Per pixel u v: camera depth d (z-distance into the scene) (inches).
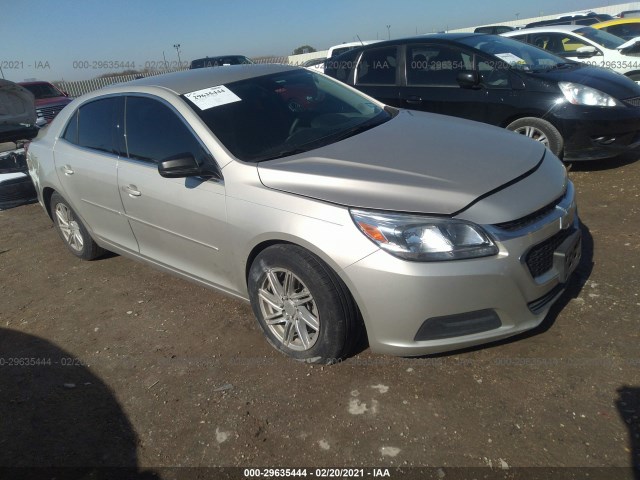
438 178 103.0
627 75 344.8
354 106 151.6
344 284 102.1
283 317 115.0
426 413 96.0
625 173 206.8
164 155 133.6
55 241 213.0
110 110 151.6
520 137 128.7
